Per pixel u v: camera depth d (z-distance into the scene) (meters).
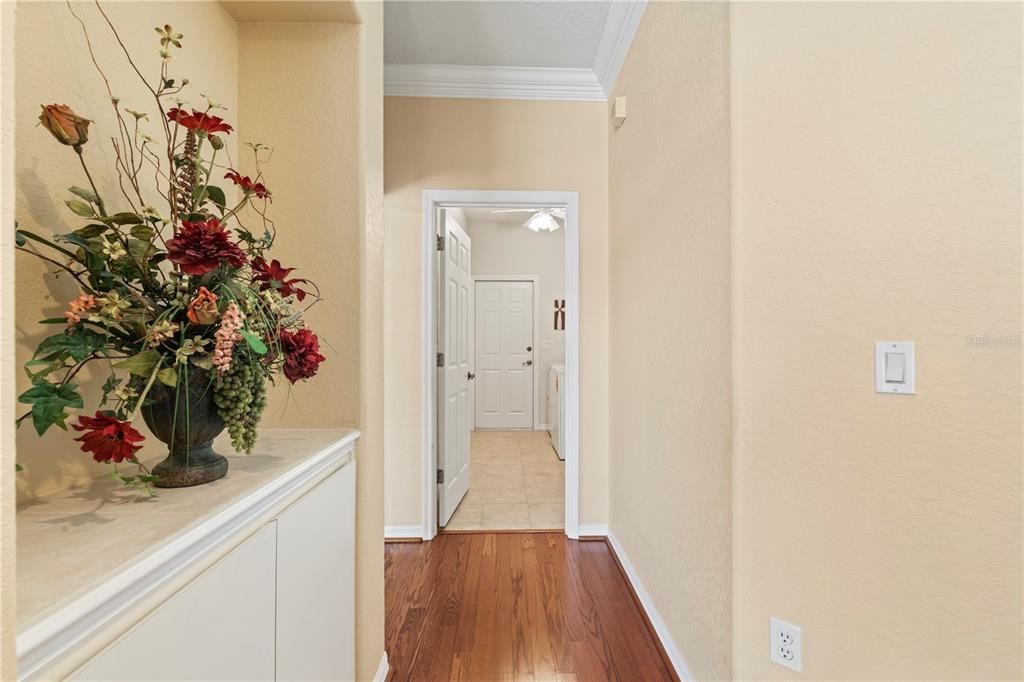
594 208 2.54
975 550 0.92
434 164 2.50
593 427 2.52
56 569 0.47
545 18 2.07
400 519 2.47
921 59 0.96
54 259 0.72
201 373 0.69
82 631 0.43
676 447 1.51
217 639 0.63
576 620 1.73
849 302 1.04
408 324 2.49
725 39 1.19
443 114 2.50
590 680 1.43
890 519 1.00
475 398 5.60
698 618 1.33
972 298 0.92
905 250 0.98
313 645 0.94
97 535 0.55
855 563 1.03
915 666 0.97
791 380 1.10
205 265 0.61
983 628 0.92
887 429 1.00
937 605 0.95
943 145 0.94
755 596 1.13
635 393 1.99
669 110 1.59
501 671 1.46
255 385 0.76
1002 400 0.90
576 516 2.49
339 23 1.26
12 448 0.34
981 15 0.91
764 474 1.12
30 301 0.69
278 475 0.79
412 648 1.57
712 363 1.27
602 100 2.55
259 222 1.25
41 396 0.53
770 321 1.12
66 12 0.75
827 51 1.05
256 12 1.21
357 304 1.25
